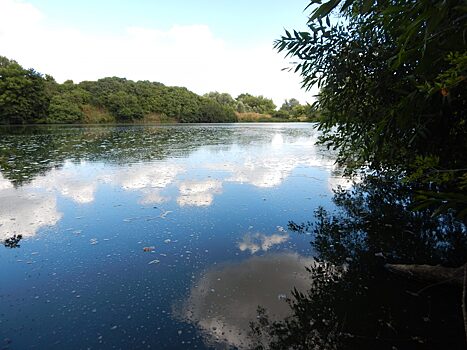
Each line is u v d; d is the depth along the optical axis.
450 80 1.07
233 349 1.70
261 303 2.11
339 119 2.98
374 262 2.65
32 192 4.89
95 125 29.16
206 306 2.07
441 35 1.20
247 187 5.28
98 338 1.77
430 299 2.10
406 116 1.81
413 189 4.67
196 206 4.23
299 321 1.93
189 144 12.48
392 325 1.86
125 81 42.34
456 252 2.79
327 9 1.14
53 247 2.95
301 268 2.58
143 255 2.80
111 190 5.05
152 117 39.78
